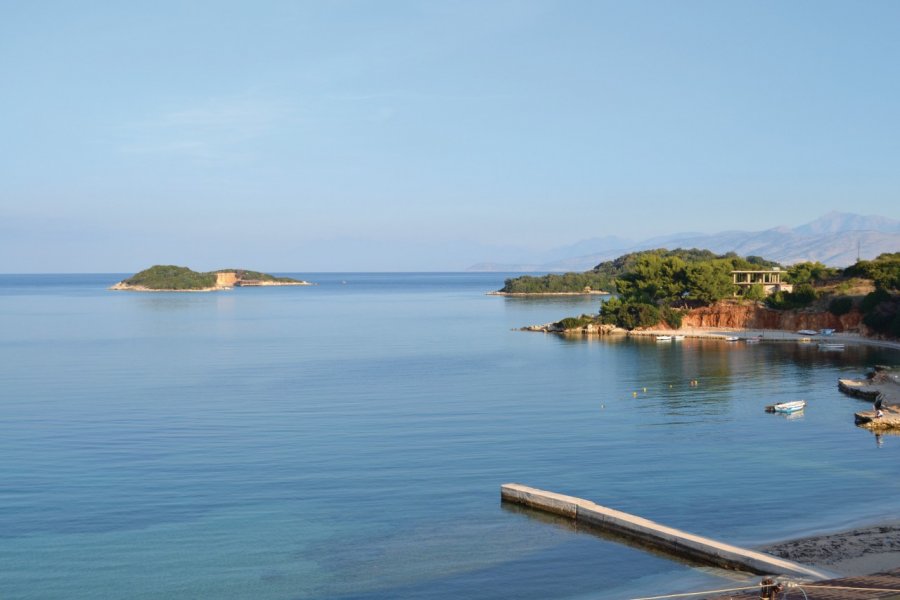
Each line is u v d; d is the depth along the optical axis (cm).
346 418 7038
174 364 11319
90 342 14762
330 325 19225
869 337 14700
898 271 16162
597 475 5097
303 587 3416
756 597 3078
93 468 5244
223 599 3303
